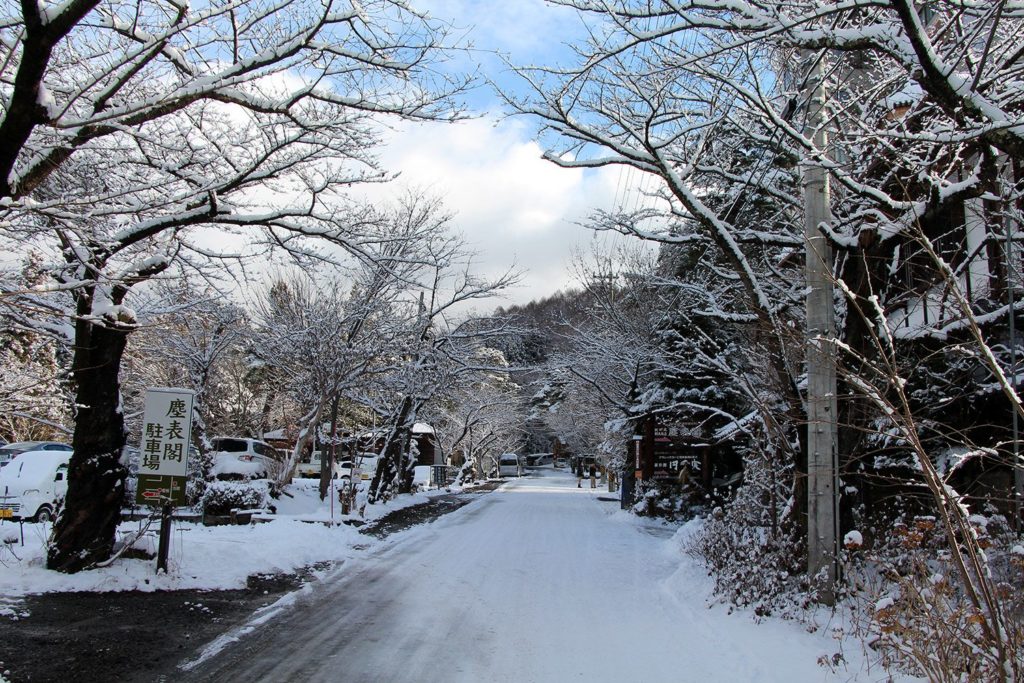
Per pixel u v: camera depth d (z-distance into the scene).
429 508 24.52
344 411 27.20
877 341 4.48
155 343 20.39
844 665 5.91
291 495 20.00
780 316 10.02
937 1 6.50
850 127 9.66
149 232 8.62
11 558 9.73
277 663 6.36
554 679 6.02
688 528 14.44
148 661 6.30
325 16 6.51
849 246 8.18
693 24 6.66
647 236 10.98
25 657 6.23
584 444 43.56
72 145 5.93
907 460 8.75
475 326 24.47
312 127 7.35
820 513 7.97
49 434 25.53
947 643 4.84
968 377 8.49
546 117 9.05
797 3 7.07
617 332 23.44
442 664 6.42
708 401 18.56
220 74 6.22
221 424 25.66
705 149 10.23
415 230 20.03
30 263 8.24
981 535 5.45
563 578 10.91
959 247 7.48
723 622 7.71
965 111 6.05
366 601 9.16
